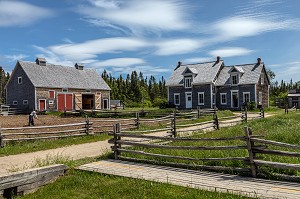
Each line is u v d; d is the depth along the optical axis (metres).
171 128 18.78
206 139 9.72
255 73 47.59
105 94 59.16
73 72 56.66
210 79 48.69
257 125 19.88
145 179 8.75
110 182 8.71
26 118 36.06
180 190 7.75
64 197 8.00
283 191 7.22
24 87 49.56
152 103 85.81
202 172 9.18
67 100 52.25
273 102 62.94
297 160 9.11
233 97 48.16
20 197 8.30
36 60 52.91
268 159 9.38
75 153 13.45
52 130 21.88
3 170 10.31
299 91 61.81
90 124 19.53
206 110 32.31
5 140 15.48
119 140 11.59
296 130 15.38
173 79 53.31
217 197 7.11
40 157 12.53
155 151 11.84
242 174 8.72
